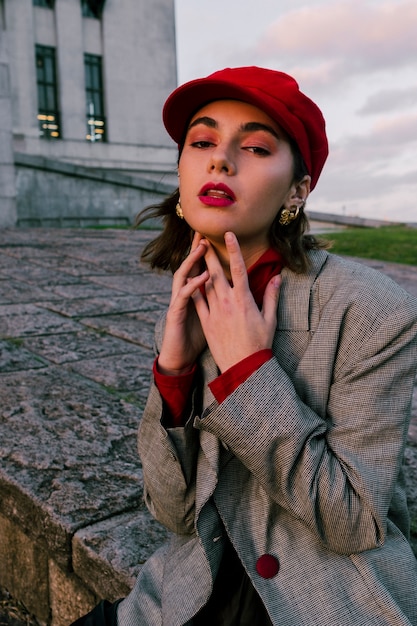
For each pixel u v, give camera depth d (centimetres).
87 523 204
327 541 114
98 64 2466
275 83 116
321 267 126
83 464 242
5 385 331
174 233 146
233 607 121
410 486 238
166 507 127
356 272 123
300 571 116
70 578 204
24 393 319
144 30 2550
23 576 227
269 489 113
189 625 121
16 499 226
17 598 232
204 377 125
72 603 204
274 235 125
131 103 2531
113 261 793
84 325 487
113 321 502
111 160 2458
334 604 112
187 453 124
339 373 116
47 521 209
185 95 118
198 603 118
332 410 116
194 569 124
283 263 125
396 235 1255
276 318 121
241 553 117
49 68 2327
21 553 227
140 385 351
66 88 2341
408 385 116
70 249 873
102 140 2492
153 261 150
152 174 2567
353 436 112
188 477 125
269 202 118
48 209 1479
